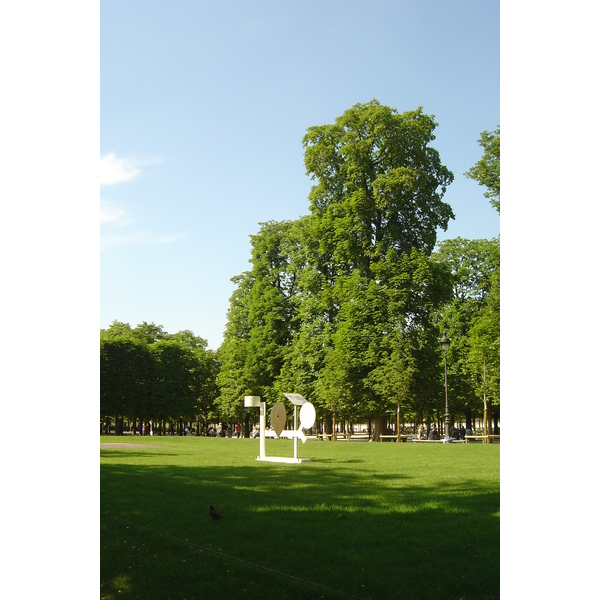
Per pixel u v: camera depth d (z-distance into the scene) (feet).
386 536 24.39
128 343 220.43
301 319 182.60
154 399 220.64
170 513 29.45
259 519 27.91
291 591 18.43
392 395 141.59
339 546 22.94
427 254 152.35
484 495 34.94
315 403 169.89
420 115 155.22
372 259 152.25
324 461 63.10
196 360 241.35
